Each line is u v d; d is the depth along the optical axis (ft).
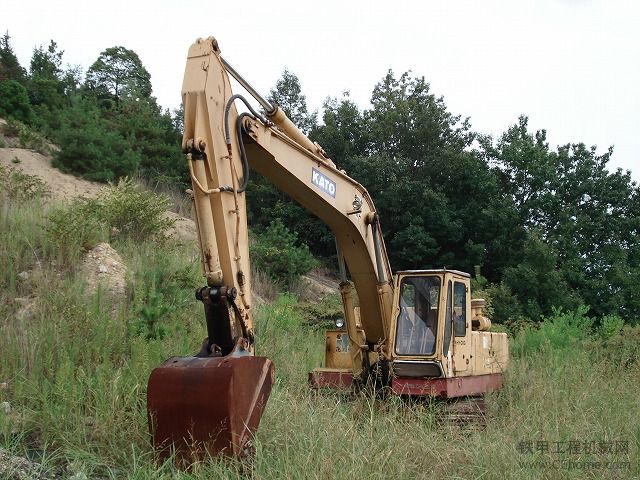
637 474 22.72
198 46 23.17
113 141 87.10
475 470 22.04
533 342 54.85
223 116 23.34
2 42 111.14
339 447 21.38
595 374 39.14
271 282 73.41
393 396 29.55
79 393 25.43
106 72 137.08
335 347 38.01
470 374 34.78
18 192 53.78
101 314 33.71
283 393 27.53
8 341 30.48
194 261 46.42
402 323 33.40
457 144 106.11
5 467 19.75
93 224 45.14
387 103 107.55
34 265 40.34
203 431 20.31
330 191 30.01
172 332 34.14
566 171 109.50
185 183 96.63
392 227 100.63
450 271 33.45
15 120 91.09
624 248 106.63
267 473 19.90
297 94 121.29
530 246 92.12
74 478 19.66
